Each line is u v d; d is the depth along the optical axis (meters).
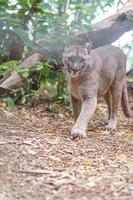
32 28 7.50
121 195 3.58
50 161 4.47
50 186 3.78
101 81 6.22
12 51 7.64
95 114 7.34
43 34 7.15
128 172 4.08
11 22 7.13
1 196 3.54
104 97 6.72
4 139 5.09
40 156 4.61
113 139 5.61
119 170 4.17
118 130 6.34
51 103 7.30
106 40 7.73
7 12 7.32
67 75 6.16
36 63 7.04
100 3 8.27
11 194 3.61
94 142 5.38
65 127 6.19
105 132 6.09
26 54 7.70
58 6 7.43
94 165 4.37
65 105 7.33
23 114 6.72
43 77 7.31
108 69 6.29
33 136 5.37
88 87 5.93
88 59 5.84
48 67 7.13
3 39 7.49
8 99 6.64
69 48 5.87
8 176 3.97
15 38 7.45
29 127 5.98
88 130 6.18
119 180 3.85
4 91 7.15
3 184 3.78
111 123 6.41
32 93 7.09
